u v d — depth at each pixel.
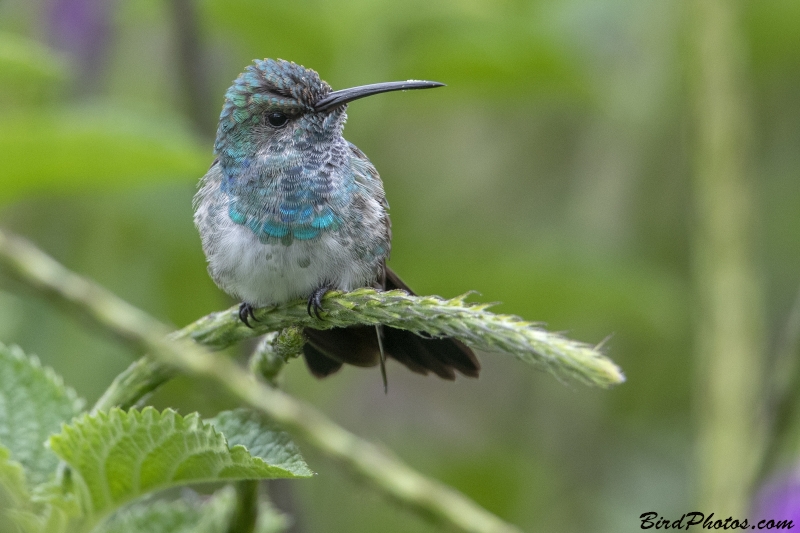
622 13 12.18
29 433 5.11
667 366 13.11
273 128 7.79
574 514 12.11
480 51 10.49
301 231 7.41
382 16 10.80
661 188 13.05
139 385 5.21
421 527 11.36
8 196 8.26
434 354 6.92
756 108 14.22
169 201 11.34
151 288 11.44
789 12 11.83
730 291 8.45
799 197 14.19
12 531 4.83
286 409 5.45
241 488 5.22
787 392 7.09
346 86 10.86
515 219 13.13
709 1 9.20
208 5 10.62
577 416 12.60
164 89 12.41
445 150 13.23
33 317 10.37
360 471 5.58
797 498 7.35
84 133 7.50
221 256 7.54
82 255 11.34
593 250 11.74
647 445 12.71
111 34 11.84
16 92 10.80
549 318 11.68
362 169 7.88
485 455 12.55
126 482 4.76
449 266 11.12
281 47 10.93
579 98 11.25
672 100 12.29
